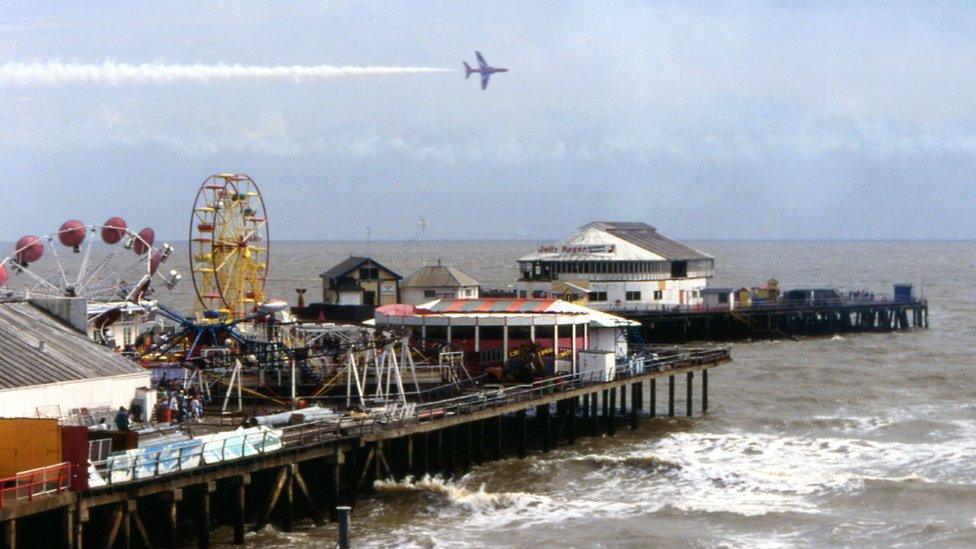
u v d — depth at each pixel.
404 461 75.44
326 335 97.44
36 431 53.53
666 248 184.75
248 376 90.00
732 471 83.19
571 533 68.62
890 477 82.25
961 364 149.12
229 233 112.00
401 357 87.75
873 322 196.50
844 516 73.19
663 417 107.12
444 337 97.94
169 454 59.00
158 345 91.94
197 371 82.44
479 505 73.31
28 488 51.53
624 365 100.94
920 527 70.56
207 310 105.31
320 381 90.12
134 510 56.59
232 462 60.84
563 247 176.25
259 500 67.38
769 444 94.38
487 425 89.81
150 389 73.62
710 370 141.75
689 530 69.94
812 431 101.25
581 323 101.19
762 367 144.50
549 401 87.44
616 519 71.62
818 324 189.12
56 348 72.75
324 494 69.88
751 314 177.00
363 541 65.88
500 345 98.94
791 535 69.56
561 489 79.00
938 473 84.38
